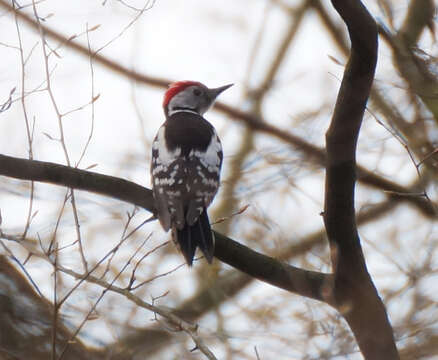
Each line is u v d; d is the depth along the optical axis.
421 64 11.65
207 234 10.10
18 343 10.90
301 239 10.80
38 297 11.05
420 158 11.62
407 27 12.04
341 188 8.87
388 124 11.55
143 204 10.56
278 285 10.01
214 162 11.45
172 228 10.26
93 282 8.52
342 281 9.21
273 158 11.86
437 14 11.72
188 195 10.79
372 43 8.13
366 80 8.34
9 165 9.80
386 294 10.15
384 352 8.98
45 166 9.91
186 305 13.24
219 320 10.56
